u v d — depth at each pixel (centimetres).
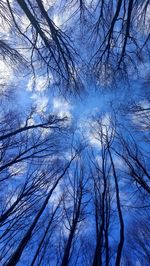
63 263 569
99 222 654
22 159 784
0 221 587
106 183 755
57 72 643
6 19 564
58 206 775
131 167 770
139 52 585
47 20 477
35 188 731
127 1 482
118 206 663
